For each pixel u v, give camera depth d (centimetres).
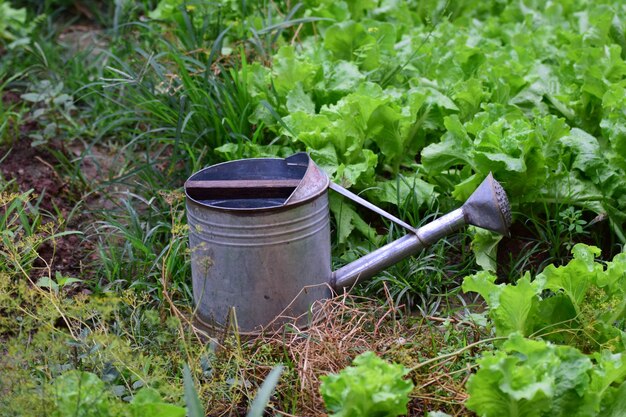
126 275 228
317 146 237
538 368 179
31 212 239
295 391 193
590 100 253
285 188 208
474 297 225
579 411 179
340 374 178
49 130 276
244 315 204
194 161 247
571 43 280
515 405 177
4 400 184
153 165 266
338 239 231
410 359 193
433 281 226
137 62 287
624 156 233
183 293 221
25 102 295
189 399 175
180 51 281
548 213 231
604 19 276
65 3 371
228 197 210
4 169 266
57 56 319
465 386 192
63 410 180
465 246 236
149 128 276
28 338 205
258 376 199
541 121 234
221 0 290
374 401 175
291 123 240
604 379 181
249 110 255
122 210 251
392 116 238
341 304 204
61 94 292
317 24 295
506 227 204
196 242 204
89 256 239
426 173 240
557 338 200
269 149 245
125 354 192
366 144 247
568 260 231
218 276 203
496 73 255
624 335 194
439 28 289
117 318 202
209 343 202
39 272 231
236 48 276
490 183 205
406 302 224
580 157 235
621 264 199
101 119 266
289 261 201
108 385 190
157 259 219
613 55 258
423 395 191
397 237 233
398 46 281
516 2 312
